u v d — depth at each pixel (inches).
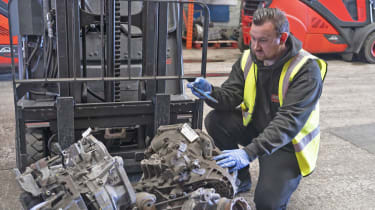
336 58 349.4
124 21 96.3
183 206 64.2
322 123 170.4
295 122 77.7
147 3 90.4
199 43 376.8
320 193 109.3
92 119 91.7
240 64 96.1
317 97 80.8
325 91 228.7
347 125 168.6
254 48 78.4
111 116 92.9
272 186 83.1
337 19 301.6
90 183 61.4
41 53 97.5
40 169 63.6
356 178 119.6
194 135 76.5
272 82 85.4
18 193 100.7
